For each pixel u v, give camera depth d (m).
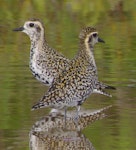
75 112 22.08
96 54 29.03
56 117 21.61
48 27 34.16
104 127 20.64
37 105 20.56
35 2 38.91
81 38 22.36
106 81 25.16
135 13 37.19
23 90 23.92
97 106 22.58
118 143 19.17
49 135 20.03
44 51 24.20
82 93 21.45
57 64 23.89
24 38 31.55
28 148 18.83
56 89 21.02
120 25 34.62
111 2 38.91
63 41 31.06
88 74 21.70
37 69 24.23
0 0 39.03
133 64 27.53
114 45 30.52
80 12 37.53
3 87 24.23
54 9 37.97
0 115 21.55
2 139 19.53
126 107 22.39
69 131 20.41
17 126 20.66
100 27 34.25
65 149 18.98
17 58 28.16
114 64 27.50
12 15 36.81
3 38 31.55
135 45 30.52
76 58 22.17
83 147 19.09
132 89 24.17
